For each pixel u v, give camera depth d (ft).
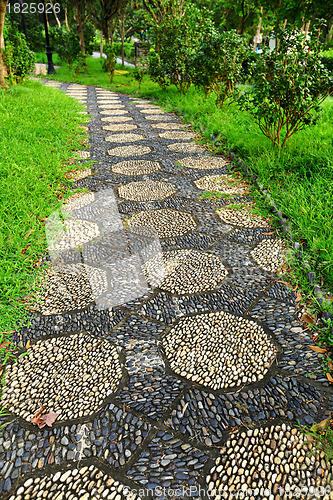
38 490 3.86
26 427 4.59
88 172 13.99
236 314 6.61
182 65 30.94
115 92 43.45
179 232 9.57
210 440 4.38
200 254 8.55
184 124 23.52
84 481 3.94
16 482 3.95
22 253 8.39
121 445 4.33
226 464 4.11
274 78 13.16
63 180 12.80
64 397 5.00
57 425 4.59
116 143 18.47
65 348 5.89
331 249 7.92
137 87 43.96
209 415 4.70
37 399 4.99
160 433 4.46
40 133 17.83
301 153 13.74
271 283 7.47
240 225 9.98
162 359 5.63
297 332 6.14
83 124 22.94
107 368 5.47
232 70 22.62
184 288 7.35
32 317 6.60
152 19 39.09
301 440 4.37
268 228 9.76
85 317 6.57
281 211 10.19
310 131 15.97
